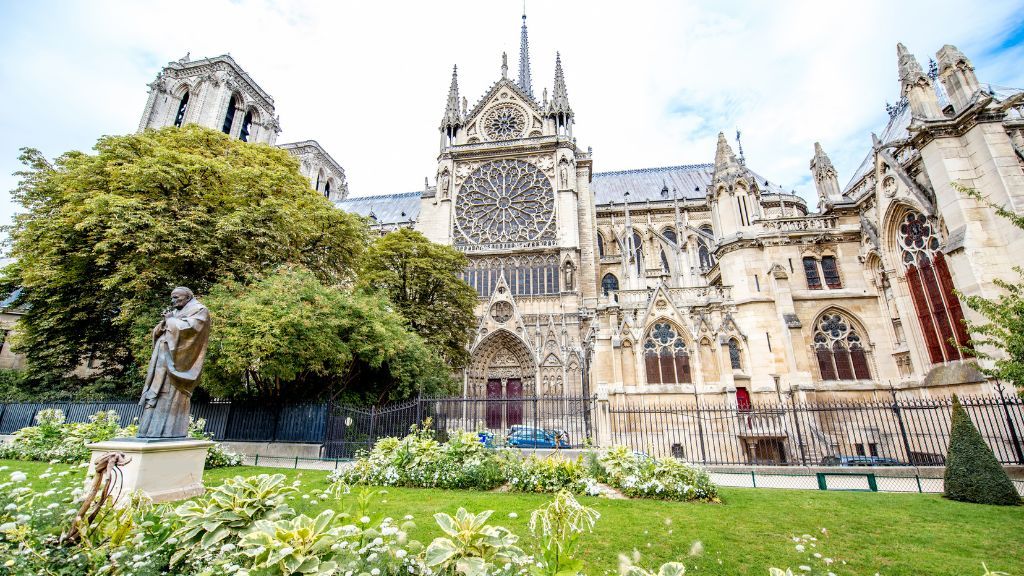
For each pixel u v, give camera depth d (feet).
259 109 255.70
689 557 25.66
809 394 79.71
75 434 55.62
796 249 92.58
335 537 15.33
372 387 98.94
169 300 73.31
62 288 79.20
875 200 85.46
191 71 234.38
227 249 79.41
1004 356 58.80
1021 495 45.29
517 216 177.88
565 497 15.21
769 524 32.78
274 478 20.10
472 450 48.37
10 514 16.37
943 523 33.47
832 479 55.01
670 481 42.52
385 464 48.32
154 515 18.83
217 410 78.48
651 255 187.32
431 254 120.88
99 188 76.95
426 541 27.22
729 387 84.99
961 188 48.19
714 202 103.71
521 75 258.78
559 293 159.22
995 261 61.93
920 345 75.82
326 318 72.08
